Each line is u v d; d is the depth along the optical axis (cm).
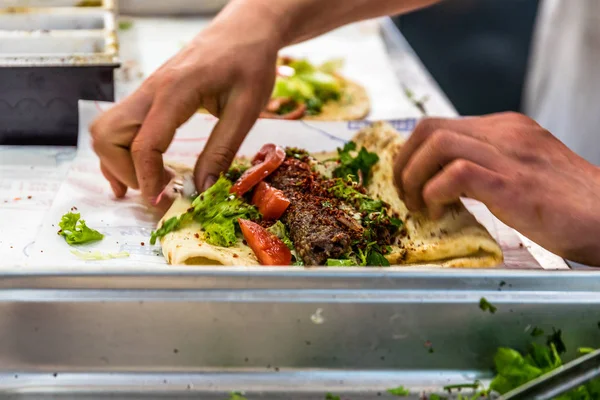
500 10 482
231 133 156
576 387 92
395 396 108
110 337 106
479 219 171
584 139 264
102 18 214
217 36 159
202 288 105
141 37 288
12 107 187
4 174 177
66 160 188
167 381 106
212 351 107
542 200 133
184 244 142
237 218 150
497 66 459
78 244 147
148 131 149
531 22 480
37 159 187
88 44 199
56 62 182
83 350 106
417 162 142
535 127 152
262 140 190
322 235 143
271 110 226
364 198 160
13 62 180
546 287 111
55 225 153
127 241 150
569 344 112
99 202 163
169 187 165
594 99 258
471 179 133
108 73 187
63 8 217
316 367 109
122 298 104
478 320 109
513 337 111
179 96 150
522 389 92
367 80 265
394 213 160
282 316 106
